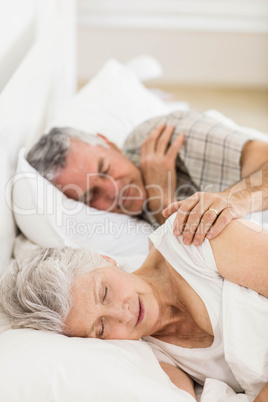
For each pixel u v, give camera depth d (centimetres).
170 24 366
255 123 328
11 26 193
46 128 194
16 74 177
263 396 108
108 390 99
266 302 116
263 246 115
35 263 120
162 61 378
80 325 114
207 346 124
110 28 368
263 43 371
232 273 117
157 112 203
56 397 97
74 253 122
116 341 116
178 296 127
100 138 171
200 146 172
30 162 162
